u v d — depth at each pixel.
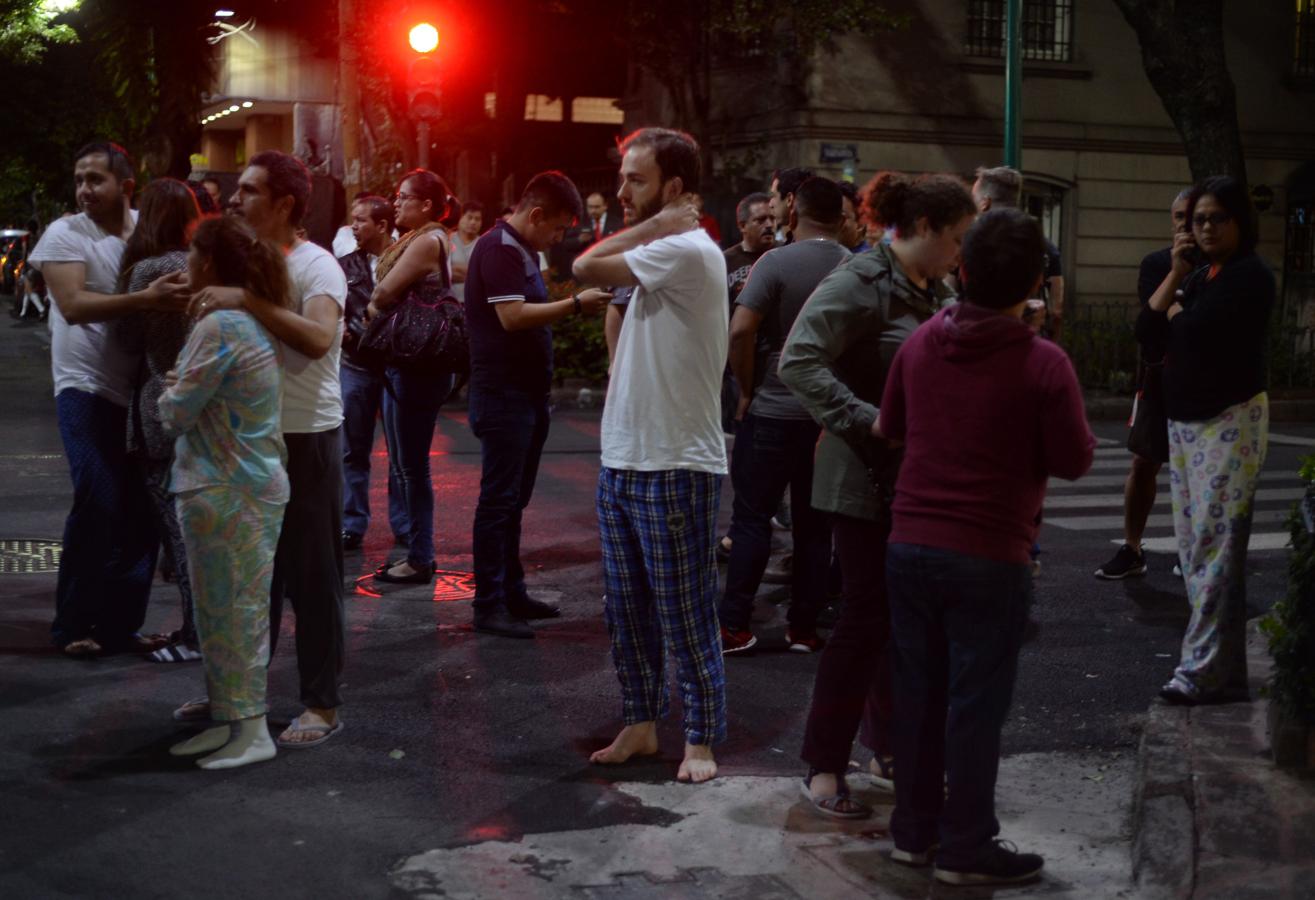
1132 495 8.05
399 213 7.54
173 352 5.74
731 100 22.00
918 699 4.06
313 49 29.11
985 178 7.29
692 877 4.07
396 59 18.03
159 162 23.08
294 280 5.00
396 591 7.51
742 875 4.09
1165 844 4.11
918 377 3.96
